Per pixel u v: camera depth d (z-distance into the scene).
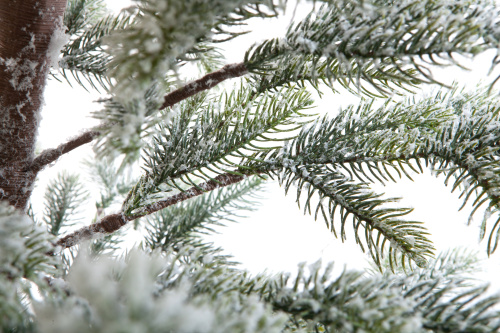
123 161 0.57
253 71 0.65
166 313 0.43
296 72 0.67
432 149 0.67
